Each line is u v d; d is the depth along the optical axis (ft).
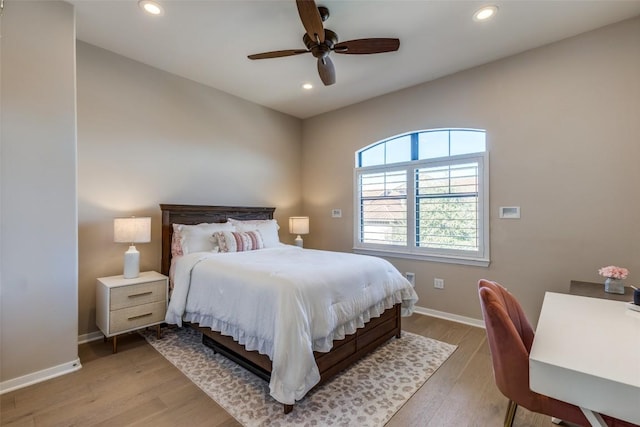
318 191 15.30
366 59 9.73
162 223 10.46
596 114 8.14
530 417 5.62
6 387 6.30
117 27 8.16
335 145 14.57
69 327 7.12
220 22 7.92
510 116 9.53
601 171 8.07
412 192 11.84
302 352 5.58
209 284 7.84
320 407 5.87
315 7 5.87
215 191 12.34
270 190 14.60
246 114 13.48
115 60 9.54
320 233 15.17
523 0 6.99
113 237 9.48
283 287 6.10
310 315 6.04
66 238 7.06
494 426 5.38
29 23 6.57
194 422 5.46
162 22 7.93
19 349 6.46
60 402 5.97
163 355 8.01
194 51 9.41
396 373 7.14
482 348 8.51
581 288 7.19
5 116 6.28
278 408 5.84
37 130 6.65
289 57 9.73
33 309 6.61
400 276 9.26
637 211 7.61
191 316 8.45
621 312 4.49
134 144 9.99
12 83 6.36
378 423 5.44
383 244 12.76
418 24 7.91
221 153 12.54
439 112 11.07
